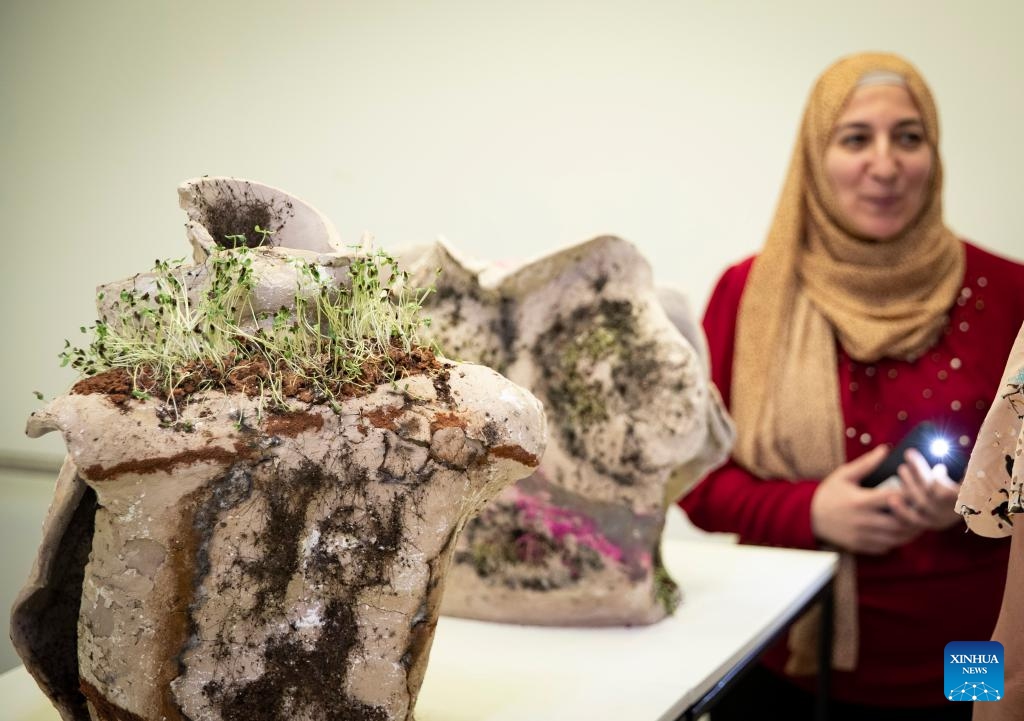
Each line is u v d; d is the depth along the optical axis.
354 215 3.36
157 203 3.04
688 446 1.83
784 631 1.96
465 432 1.24
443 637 1.80
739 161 3.26
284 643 1.21
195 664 1.19
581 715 1.43
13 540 2.67
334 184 3.32
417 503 1.23
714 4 3.23
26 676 1.60
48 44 3.07
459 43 3.38
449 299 1.93
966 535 2.12
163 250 3.02
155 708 1.18
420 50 3.35
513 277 1.87
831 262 2.31
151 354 1.23
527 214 3.44
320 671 1.22
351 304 1.32
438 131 3.41
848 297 2.27
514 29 3.36
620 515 1.85
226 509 1.18
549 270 1.87
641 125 3.33
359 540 1.22
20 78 3.10
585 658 1.68
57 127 3.08
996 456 1.14
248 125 3.13
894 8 3.05
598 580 1.84
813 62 3.16
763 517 2.24
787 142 3.21
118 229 3.05
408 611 1.23
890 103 2.21
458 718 1.42
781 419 2.29
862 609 2.21
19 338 3.09
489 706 1.46
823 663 2.20
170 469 1.15
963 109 3.00
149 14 3.04
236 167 3.12
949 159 3.04
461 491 1.25
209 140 3.10
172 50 3.05
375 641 1.23
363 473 1.22
